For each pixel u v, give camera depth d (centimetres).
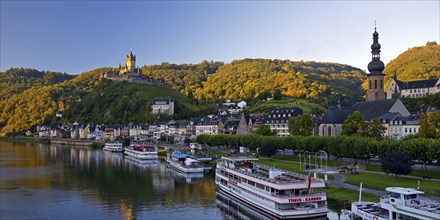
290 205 9400
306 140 16175
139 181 15025
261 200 10081
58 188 13662
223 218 9919
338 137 15125
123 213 10456
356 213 8294
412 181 10938
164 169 18500
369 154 13712
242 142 19988
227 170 12269
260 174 11081
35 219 9956
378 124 16325
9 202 11656
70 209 10862
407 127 19138
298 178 10125
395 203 7606
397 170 11000
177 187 13762
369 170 13150
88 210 10750
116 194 12669
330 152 14938
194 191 13088
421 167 12988
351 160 15475
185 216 10138
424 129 14550
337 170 13438
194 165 17250
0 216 10212
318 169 13650
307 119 19712
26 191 13175
